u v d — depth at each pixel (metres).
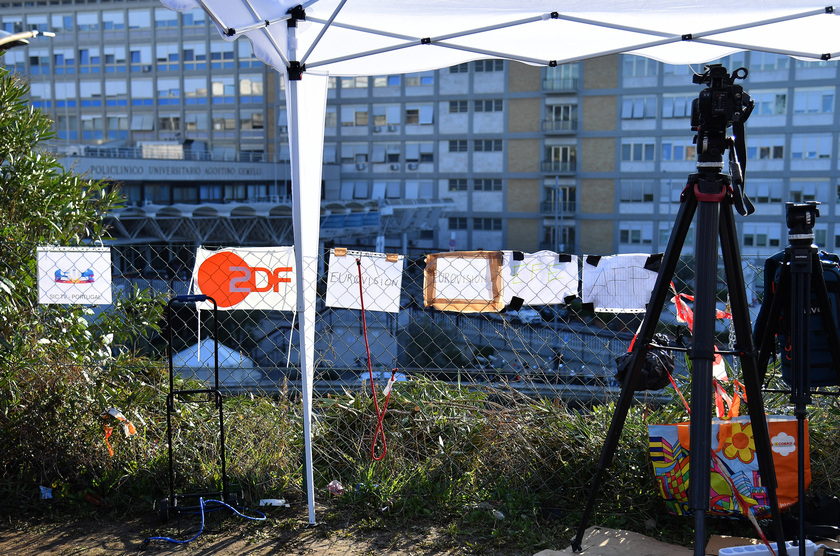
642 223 43.81
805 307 2.77
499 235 47.09
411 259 3.89
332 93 49.19
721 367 3.63
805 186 40.28
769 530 3.22
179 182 44.41
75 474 3.88
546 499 3.66
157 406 4.36
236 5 2.91
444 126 47.53
